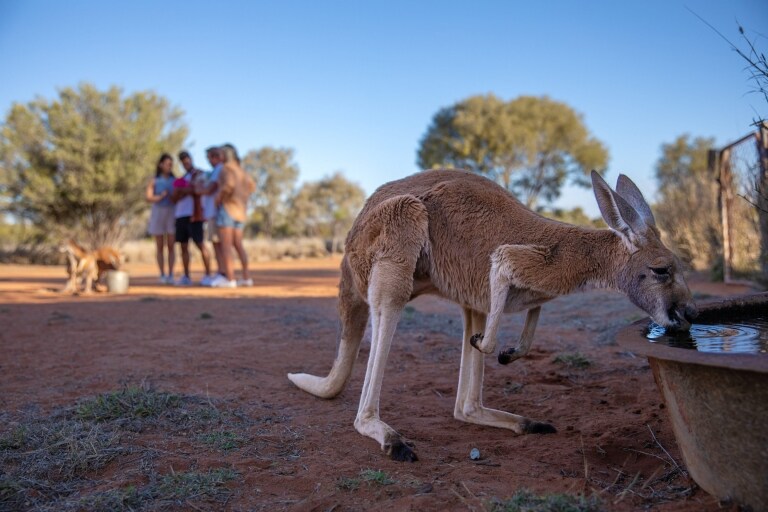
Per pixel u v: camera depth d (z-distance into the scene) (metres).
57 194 28.31
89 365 6.12
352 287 4.87
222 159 14.28
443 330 8.31
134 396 4.72
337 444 4.07
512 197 4.52
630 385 5.50
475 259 4.25
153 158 29.78
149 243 31.67
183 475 3.42
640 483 3.47
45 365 6.13
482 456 3.93
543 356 6.77
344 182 56.88
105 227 29.45
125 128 29.17
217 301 11.49
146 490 3.28
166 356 6.54
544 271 4.08
